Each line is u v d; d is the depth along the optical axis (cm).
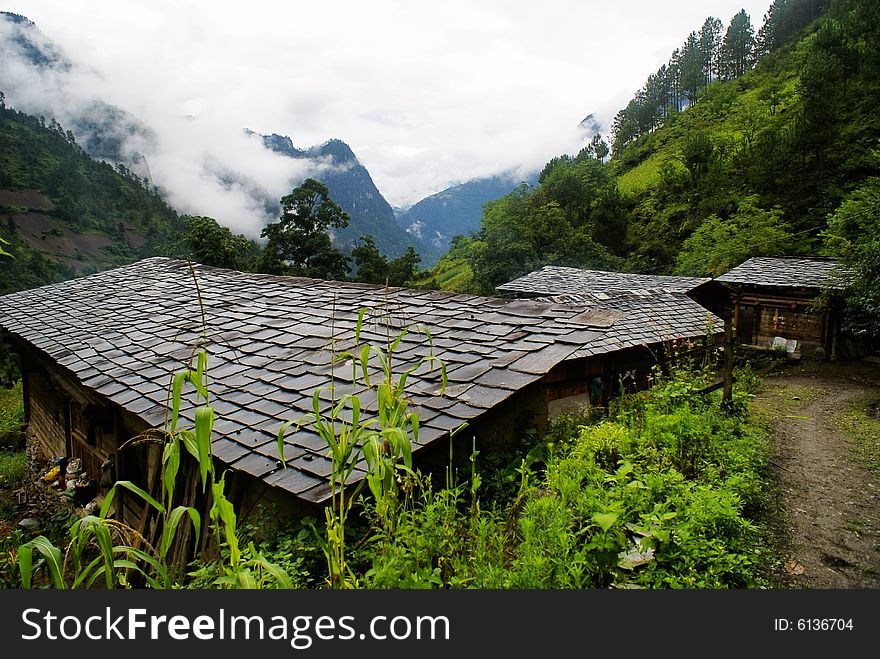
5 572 471
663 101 8288
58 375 975
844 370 1570
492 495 507
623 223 3694
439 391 525
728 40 7994
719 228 2625
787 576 425
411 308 808
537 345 596
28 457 1252
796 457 749
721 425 686
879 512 553
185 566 541
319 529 408
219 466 486
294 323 792
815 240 2448
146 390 616
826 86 2788
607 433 602
